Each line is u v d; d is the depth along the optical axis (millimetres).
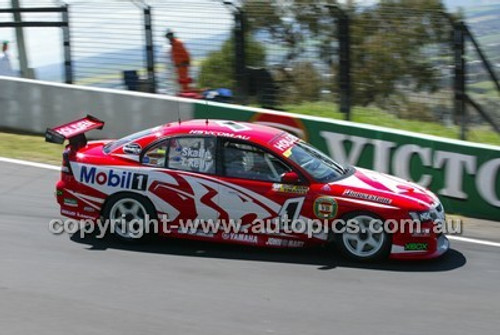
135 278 9812
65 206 11508
